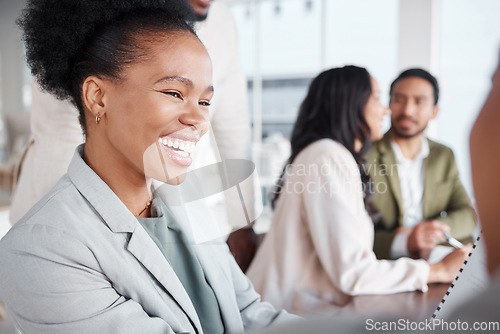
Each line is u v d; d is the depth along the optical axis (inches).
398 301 36.9
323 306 39.3
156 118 21.7
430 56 124.0
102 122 22.8
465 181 64.6
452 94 124.7
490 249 8.2
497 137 8.3
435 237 53.7
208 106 23.2
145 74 21.4
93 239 21.6
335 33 152.0
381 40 146.3
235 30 50.3
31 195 38.9
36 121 37.0
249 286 31.2
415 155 64.4
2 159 146.3
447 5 128.3
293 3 167.3
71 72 23.5
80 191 22.7
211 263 27.4
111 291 21.6
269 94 173.8
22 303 20.6
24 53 25.3
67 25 22.6
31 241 20.6
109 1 22.2
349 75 46.6
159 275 22.6
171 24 22.3
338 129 45.7
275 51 171.9
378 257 53.1
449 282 40.4
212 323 26.5
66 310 20.3
